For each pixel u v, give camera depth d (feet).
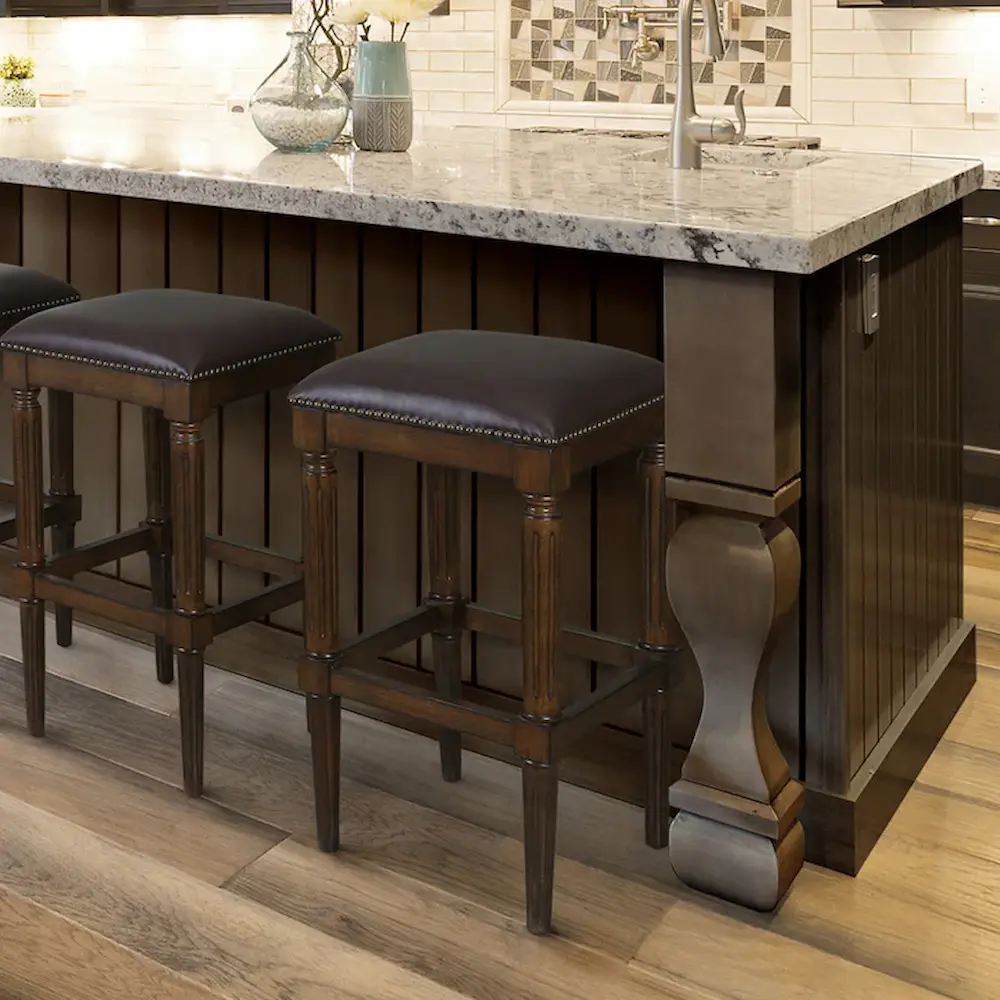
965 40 14.24
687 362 6.34
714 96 15.87
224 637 9.68
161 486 9.13
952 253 8.68
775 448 6.23
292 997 6.19
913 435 8.05
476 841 7.52
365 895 6.99
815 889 7.04
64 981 6.29
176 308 7.84
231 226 9.04
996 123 14.30
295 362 7.87
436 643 7.95
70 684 9.44
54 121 11.96
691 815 6.95
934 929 6.70
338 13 9.23
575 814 7.82
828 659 7.02
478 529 8.36
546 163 8.61
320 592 7.02
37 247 10.04
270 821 7.70
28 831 7.55
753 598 6.48
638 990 6.25
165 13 18.61
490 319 8.03
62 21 21.27
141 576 10.19
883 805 7.54
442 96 17.63
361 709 9.02
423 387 6.38
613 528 7.79
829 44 15.02
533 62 16.92
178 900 6.93
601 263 7.54
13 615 10.75
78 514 9.50
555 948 6.56
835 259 6.05
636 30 16.08
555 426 6.05
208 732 8.75
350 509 8.88
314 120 9.05
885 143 14.93
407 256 8.29
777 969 6.40
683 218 6.24
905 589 8.06
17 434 8.14
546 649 6.31
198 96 20.20
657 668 7.08
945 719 8.81
